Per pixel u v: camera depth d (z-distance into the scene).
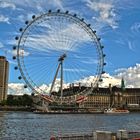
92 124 153.25
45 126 133.75
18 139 83.75
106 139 47.38
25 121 170.75
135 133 51.66
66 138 47.75
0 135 92.25
